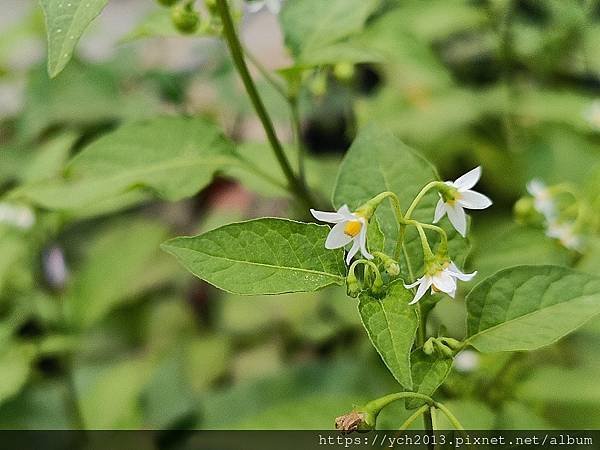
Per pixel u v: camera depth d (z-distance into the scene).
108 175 0.42
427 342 0.33
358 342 0.55
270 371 0.53
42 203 0.42
